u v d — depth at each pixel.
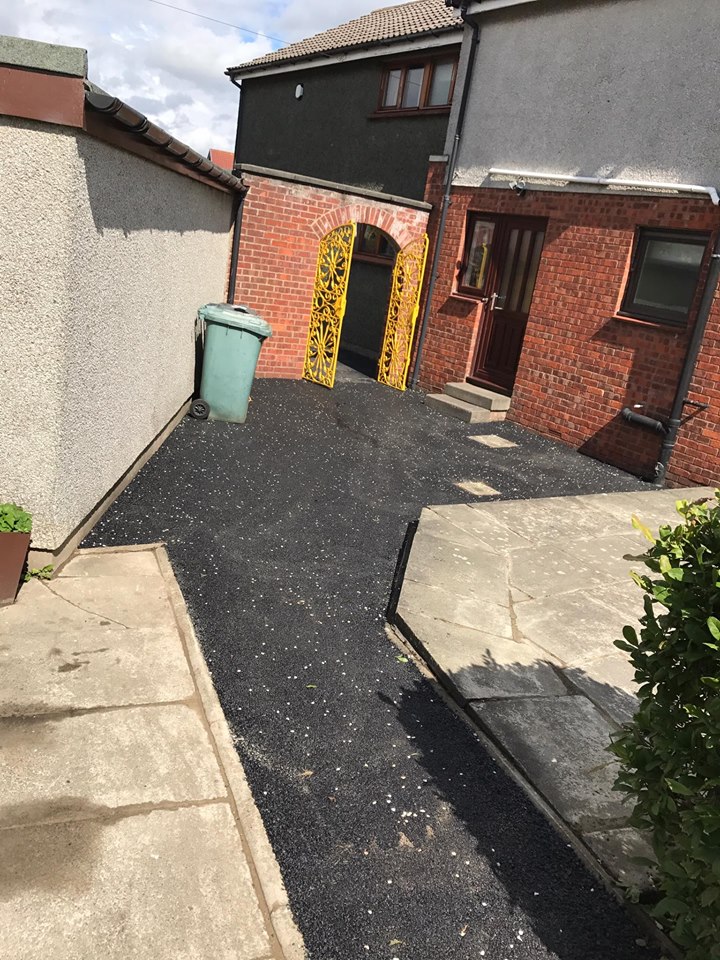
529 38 9.50
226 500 5.77
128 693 3.28
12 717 3.01
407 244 11.21
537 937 2.41
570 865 2.71
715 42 7.54
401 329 11.59
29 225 3.61
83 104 3.42
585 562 5.62
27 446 3.92
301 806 2.82
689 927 2.15
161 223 5.64
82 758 2.85
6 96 3.38
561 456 8.98
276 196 9.89
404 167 13.22
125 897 2.30
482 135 10.32
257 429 7.99
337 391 10.68
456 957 2.30
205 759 2.95
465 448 8.74
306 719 3.34
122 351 4.93
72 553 4.46
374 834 2.73
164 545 4.79
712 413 7.81
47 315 3.74
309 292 10.62
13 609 3.82
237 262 9.84
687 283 8.13
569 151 9.12
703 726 2.16
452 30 11.79
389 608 4.51
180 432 7.34
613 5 8.45
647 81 8.19
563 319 9.36
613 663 4.16
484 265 10.70
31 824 2.50
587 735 3.45
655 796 2.30
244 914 2.32
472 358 10.95
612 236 8.70
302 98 16.06
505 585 5.01
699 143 7.76
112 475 5.07
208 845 2.54
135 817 2.61
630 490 7.89
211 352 7.69
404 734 3.35
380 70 13.74
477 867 2.65
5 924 2.15
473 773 3.15
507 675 3.86
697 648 2.22
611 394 8.84
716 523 2.37
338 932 2.31
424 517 6.09
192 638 3.79
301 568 4.84
